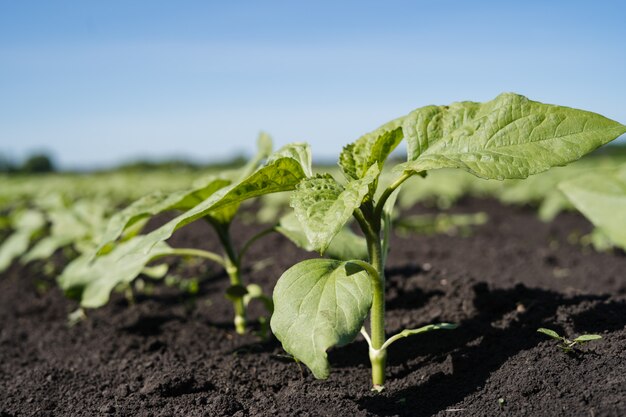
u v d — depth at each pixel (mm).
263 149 777
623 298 723
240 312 779
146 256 775
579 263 1105
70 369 730
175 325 829
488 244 1297
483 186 2443
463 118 605
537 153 568
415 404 599
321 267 583
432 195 2301
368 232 600
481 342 663
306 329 548
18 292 1070
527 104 589
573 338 641
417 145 600
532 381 593
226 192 582
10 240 1140
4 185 2975
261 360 701
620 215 765
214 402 624
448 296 765
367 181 550
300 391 633
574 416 554
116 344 793
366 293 559
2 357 788
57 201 1509
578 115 580
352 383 640
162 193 716
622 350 613
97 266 808
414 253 1195
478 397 593
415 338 693
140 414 625
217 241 1372
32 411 650
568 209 1776
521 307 702
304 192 554
